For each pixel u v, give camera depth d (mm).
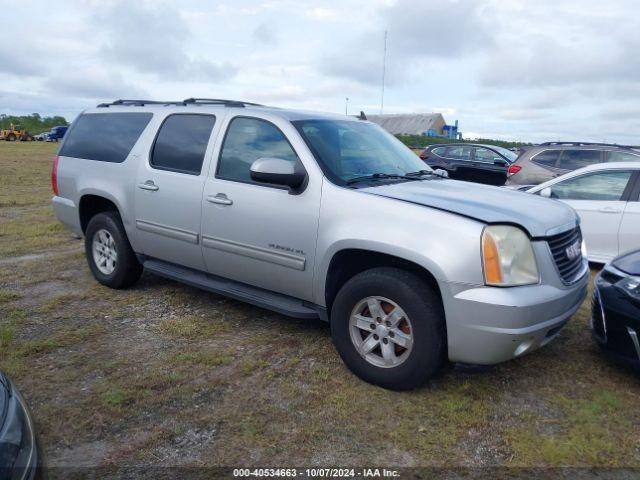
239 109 4461
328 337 4352
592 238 6758
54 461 2791
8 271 6090
